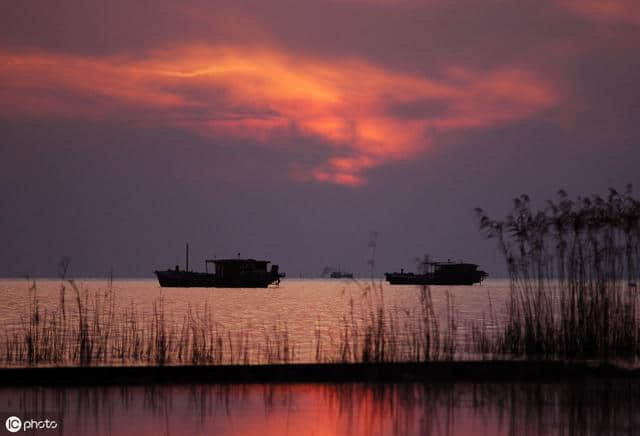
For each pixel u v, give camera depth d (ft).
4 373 113.39
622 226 134.72
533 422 92.02
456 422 92.02
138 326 240.94
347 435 85.51
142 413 95.71
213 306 413.18
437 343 135.44
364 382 116.78
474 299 484.33
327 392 109.50
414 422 92.02
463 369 122.31
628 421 92.32
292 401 103.45
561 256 136.36
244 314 336.70
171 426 89.30
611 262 134.82
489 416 95.14
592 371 123.03
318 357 137.80
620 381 117.91
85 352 143.02
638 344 134.41
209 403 101.55
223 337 205.05
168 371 117.50
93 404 100.32
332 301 488.44
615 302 134.10
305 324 269.64
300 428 88.63
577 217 136.05
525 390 111.34
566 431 87.40
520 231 139.33
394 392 109.70
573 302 134.82
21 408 97.45
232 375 118.32
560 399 105.09
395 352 133.90
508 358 135.85
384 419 93.45
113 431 86.99
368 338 133.39
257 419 92.99
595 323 132.87
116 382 114.83
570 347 133.08
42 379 113.91
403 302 444.14
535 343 135.33
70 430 87.20
